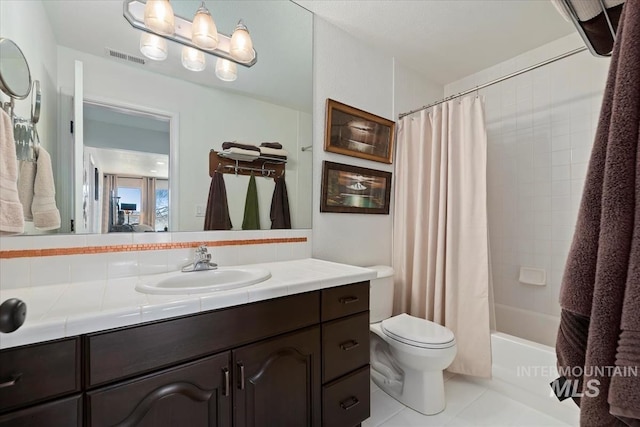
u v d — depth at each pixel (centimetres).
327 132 196
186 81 149
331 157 201
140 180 136
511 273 237
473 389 180
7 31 108
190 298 93
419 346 152
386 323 177
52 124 117
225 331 99
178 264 143
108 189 128
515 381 171
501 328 238
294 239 183
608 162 43
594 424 41
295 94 184
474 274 184
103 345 79
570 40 210
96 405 78
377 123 224
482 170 184
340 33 204
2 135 101
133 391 83
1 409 67
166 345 88
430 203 207
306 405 119
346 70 208
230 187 161
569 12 94
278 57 178
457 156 196
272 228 175
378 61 228
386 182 232
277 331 112
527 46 223
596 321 42
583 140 203
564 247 211
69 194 120
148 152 138
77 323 76
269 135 175
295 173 185
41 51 116
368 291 145
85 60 125
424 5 181
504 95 244
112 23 131
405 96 247
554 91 216
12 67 108
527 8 183
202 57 153
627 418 38
